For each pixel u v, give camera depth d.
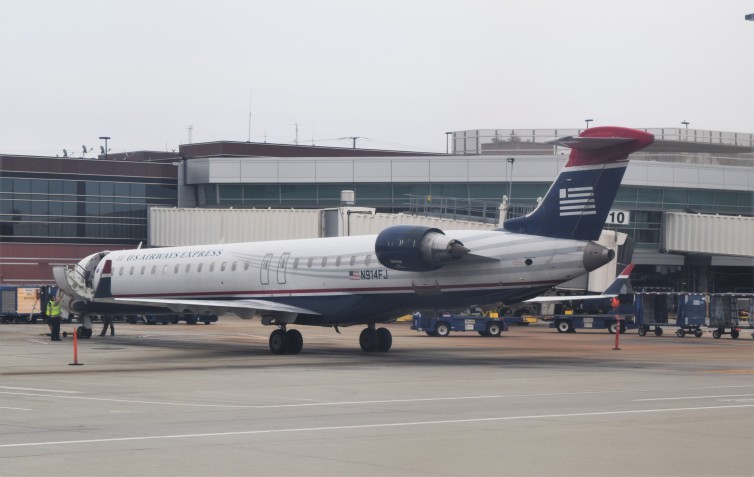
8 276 152.62
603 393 42.31
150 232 151.50
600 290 115.50
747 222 146.12
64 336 95.62
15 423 32.78
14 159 153.75
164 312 88.50
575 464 24.78
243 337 97.81
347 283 70.88
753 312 101.94
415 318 101.56
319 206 162.75
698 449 26.94
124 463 24.94
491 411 35.53
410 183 160.00
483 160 157.12
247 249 78.38
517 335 105.00
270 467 24.39
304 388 45.62
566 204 62.66
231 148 175.50
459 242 65.25
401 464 24.77
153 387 46.66
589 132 61.38
